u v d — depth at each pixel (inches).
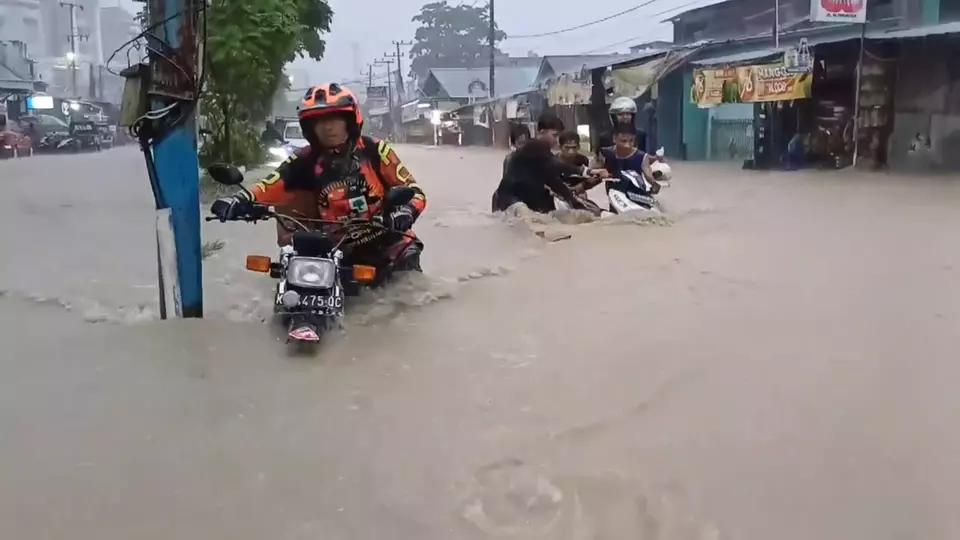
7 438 146.4
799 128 879.7
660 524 116.2
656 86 1153.4
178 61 205.2
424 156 1537.9
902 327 211.8
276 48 629.9
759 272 285.0
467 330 217.3
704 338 206.2
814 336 205.6
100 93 2938.0
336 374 181.9
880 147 792.9
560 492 125.9
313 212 244.7
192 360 190.4
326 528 115.6
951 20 872.3
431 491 126.6
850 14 764.0
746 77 862.5
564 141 441.4
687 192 594.2
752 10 1258.0
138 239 382.9
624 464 135.4
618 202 422.3
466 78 2694.4
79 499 124.1
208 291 259.4
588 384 174.4
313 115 226.2
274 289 262.4
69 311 235.8
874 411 155.9
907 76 776.9
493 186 735.7
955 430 146.3
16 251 343.6
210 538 113.0
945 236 358.0
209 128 651.5
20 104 1945.1
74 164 1085.1
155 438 146.6
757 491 125.3
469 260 316.8
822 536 112.3
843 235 365.1
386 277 250.8
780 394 165.9
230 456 139.3
